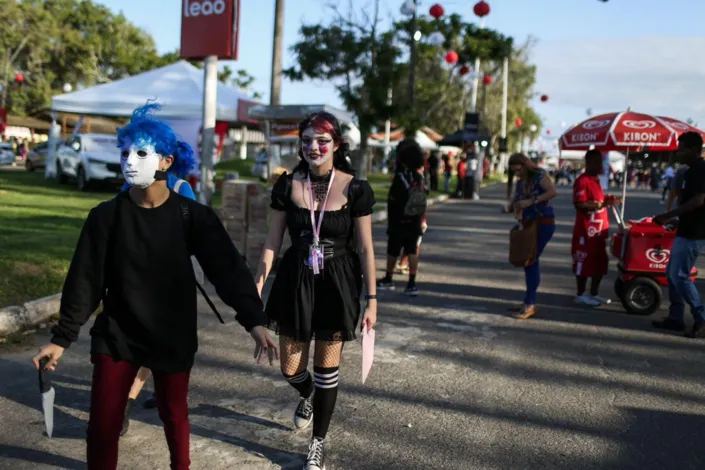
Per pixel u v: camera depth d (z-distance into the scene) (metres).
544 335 6.51
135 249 2.80
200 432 4.04
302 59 18.09
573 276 9.87
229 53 10.93
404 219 8.10
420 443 3.98
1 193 17.03
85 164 18.81
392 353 5.79
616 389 5.03
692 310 6.51
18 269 7.25
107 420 2.77
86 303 2.78
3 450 3.74
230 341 6.02
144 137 2.74
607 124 8.38
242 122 18.95
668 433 4.23
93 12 60.19
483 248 12.72
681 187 7.02
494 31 28.14
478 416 4.43
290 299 3.54
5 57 57.12
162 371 2.86
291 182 3.63
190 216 2.89
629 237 7.40
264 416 4.32
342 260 3.55
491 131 55.41
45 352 2.70
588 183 7.55
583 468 3.71
